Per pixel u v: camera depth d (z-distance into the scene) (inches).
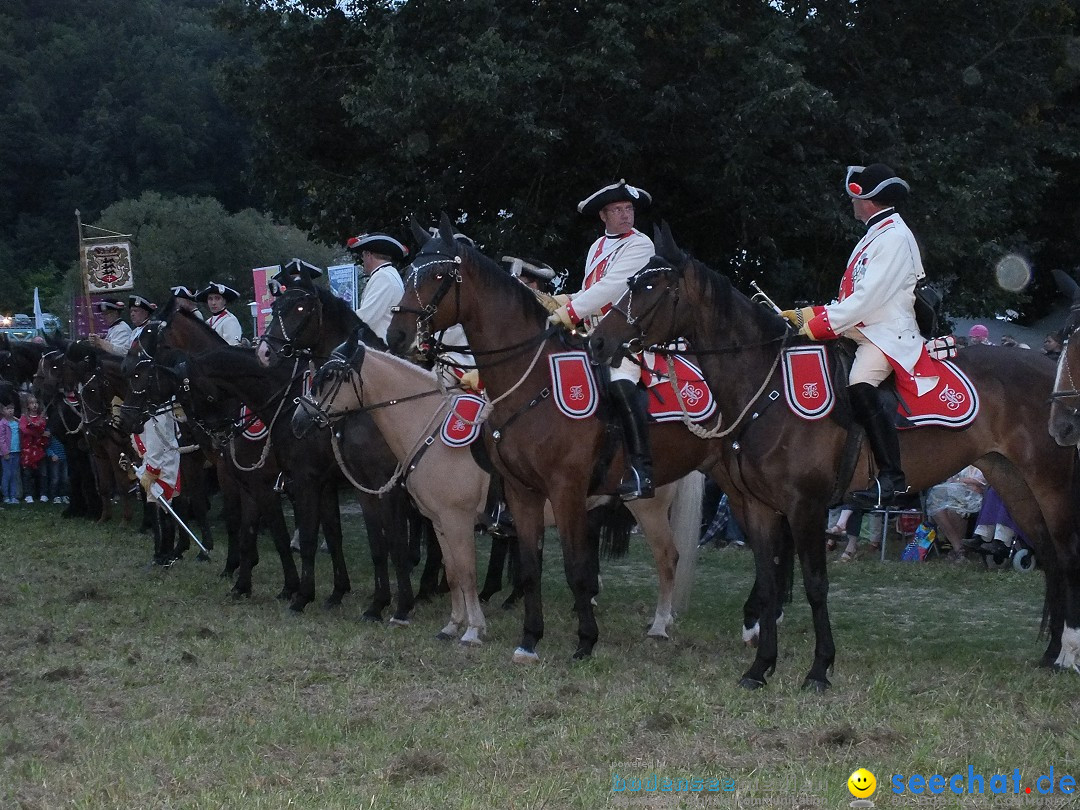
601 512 453.7
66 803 252.7
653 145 813.2
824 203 773.3
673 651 414.9
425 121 756.0
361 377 424.5
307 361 490.9
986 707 319.3
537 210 828.6
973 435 359.6
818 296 889.5
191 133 2696.9
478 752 283.4
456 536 423.8
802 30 816.9
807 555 345.4
